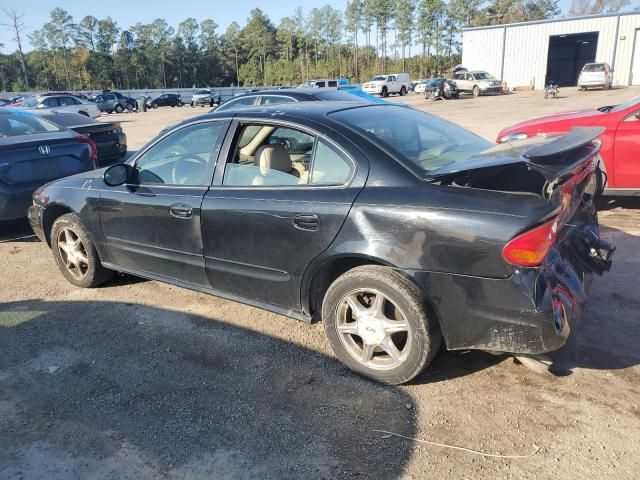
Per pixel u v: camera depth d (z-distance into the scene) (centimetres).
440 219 268
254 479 242
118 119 3316
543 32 4078
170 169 396
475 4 8412
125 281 493
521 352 267
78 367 343
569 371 310
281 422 280
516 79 4300
